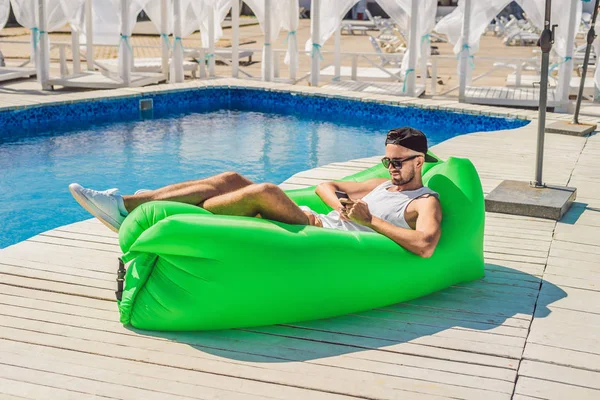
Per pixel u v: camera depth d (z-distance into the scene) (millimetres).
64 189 7828
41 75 13266
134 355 3262
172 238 3297
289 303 3529
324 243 3549
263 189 3621
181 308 3420
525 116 11086
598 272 4426
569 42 11938
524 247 4891
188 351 3309
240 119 12648
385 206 3938
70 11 13555
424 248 3723
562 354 3348
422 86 14094
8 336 3408
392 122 12539
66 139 10453
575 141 9367
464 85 12531
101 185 8016
